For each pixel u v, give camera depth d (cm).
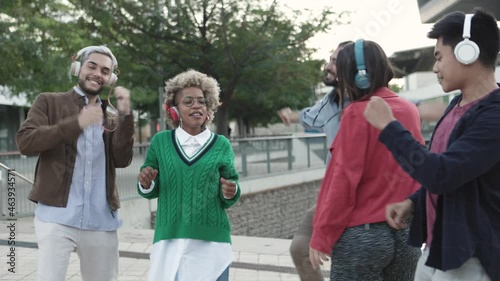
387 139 206
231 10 1559
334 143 258
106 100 348
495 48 205
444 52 211
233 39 1588
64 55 1516
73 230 328
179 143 331
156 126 3309
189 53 1634
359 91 264
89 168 333
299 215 1758
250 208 1527
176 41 1647
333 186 248
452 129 208
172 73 1683
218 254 321
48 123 329
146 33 1588
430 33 216
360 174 247
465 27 204
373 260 249
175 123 345
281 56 1639
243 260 621
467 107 209
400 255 258
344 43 329
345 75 265
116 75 349
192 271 315
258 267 589
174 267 314
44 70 1420
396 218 236
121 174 1112
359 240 248
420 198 234
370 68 259
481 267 203
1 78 1413
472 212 201
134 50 1639
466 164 191
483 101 201
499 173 201
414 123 258
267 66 1609
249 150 1564
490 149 192
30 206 949
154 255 324
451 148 196
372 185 250
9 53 1330
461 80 209
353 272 252
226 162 331
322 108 339
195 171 322
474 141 193
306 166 1817
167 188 325
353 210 251
